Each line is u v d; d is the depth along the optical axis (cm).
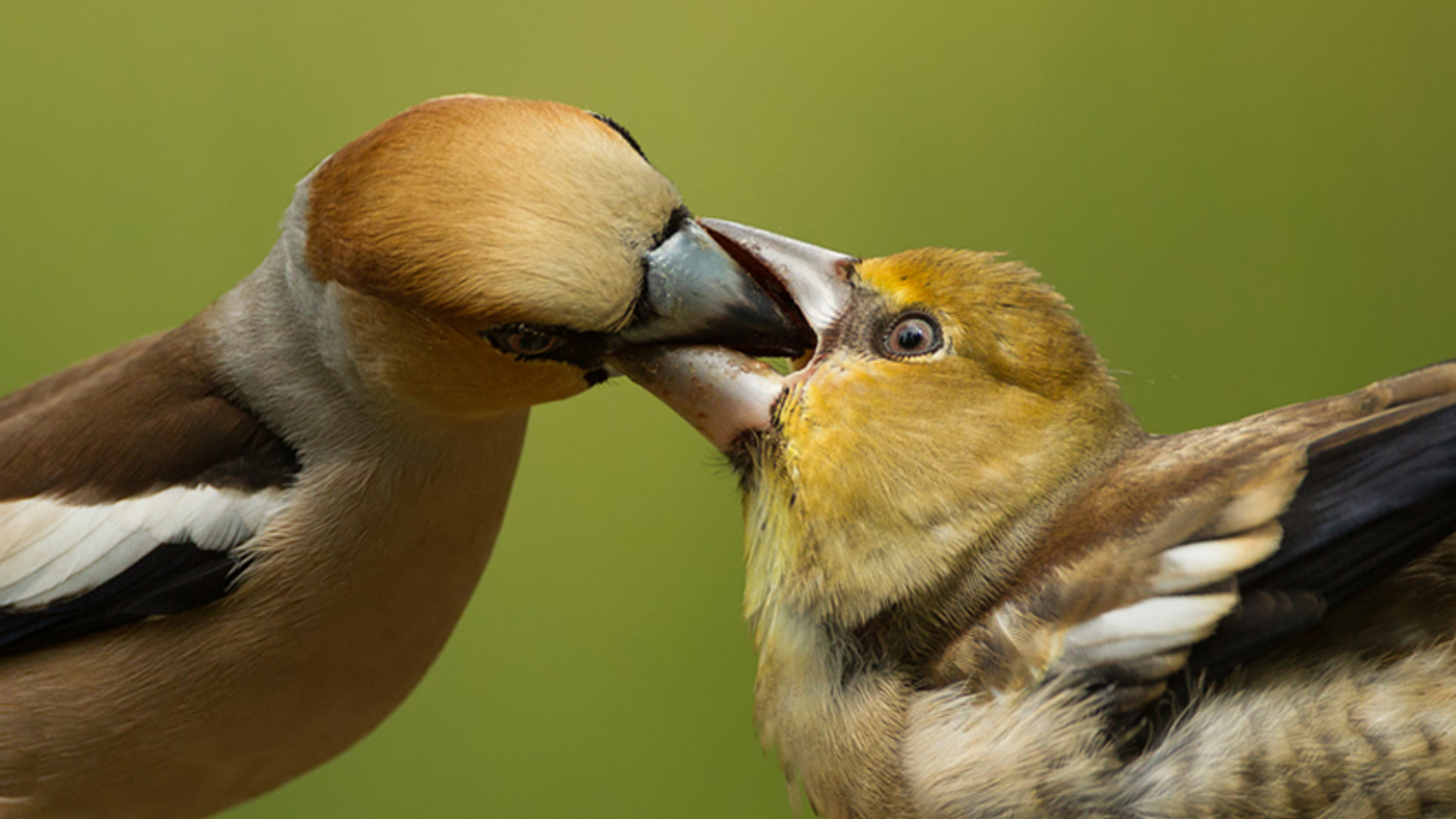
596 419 237
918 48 259
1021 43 257
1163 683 209
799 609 211
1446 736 208
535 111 211
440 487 214
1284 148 257
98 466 215
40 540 214
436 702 230
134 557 214
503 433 215
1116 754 209
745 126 259
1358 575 209
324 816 227
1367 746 208
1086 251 256
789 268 211
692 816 230
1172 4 258
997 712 210
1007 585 210
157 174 254
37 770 215
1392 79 255
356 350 213
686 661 233
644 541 236
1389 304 251
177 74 254
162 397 215
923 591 210
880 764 210
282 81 256
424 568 215
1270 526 209
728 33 259
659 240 211
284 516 214
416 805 228
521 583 235
